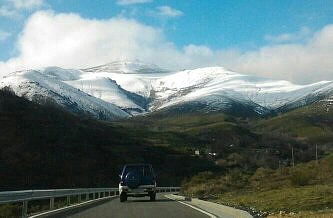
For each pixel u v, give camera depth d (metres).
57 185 67.88
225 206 21.84
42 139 83.38
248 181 73.50
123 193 35.34
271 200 34.72
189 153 132.62
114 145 108.06
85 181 76.00
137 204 31.17
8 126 80.31
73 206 26.70
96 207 27.84
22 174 65.31
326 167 64.75
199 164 123.00
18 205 23.36
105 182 81.88
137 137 147.25
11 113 86.94
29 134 82.12
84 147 91.75
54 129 91.69
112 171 90.44
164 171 110.25
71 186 69.88
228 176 78.94
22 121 86.56
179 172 113.25
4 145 72.25
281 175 71.81
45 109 102.00
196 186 70.81
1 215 19.56
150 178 35.72
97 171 84.56
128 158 103.00
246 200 37.12
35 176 66.81
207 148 161.25
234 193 52.31
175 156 121.44
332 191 35.91
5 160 67.12
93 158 89.12
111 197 44.47
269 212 25.86
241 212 18.44
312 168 67.88
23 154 72.25
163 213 23.06
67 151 85.00
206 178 80.88
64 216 21.38
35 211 23.12
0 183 58.66
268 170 80.25
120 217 20.78
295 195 35.84
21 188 60.16
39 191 21.25
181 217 20.75
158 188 74.94
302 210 28.39
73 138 93.19
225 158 144.88
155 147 125.69
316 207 29.72
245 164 141.38
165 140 162.88
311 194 35.16
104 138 108.62
